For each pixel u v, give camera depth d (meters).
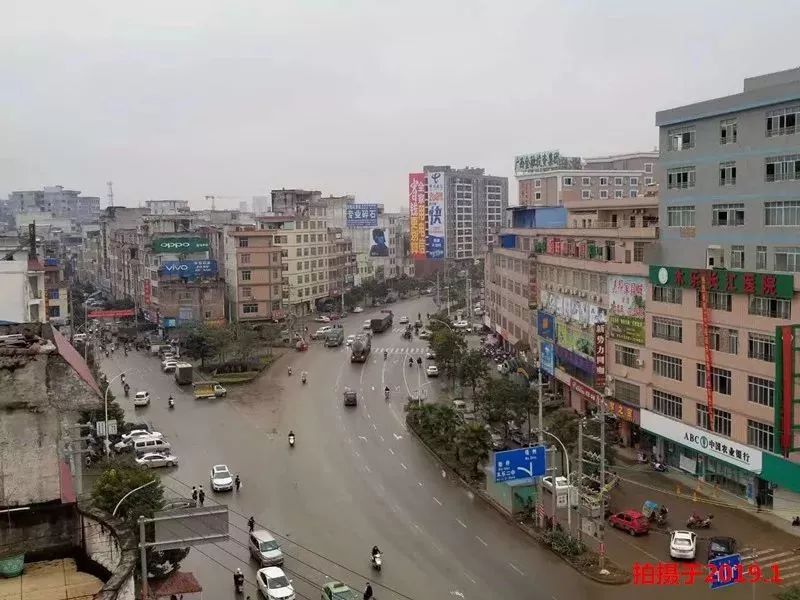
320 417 76.50
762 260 48.97
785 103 46.72
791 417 43.16
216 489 54.94
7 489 16.08
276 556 42.25
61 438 17.42
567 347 73.88
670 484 54.34
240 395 86.50
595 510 46.19
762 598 37.56
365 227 183.25
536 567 42.44
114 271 171.50
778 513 47.66
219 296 120.75
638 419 59.50
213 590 39.66
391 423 74.31
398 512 51.25
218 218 193.12
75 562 15.25
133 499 38.19
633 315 60.22
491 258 116.19
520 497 50.66
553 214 93.50
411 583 40.41
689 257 54.84
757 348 47.88
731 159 51.00
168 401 82.88
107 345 118.50
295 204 176.25
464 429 56.53
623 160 134.00
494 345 107.50
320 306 157.75
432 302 176.00
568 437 56.78
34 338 18.17
